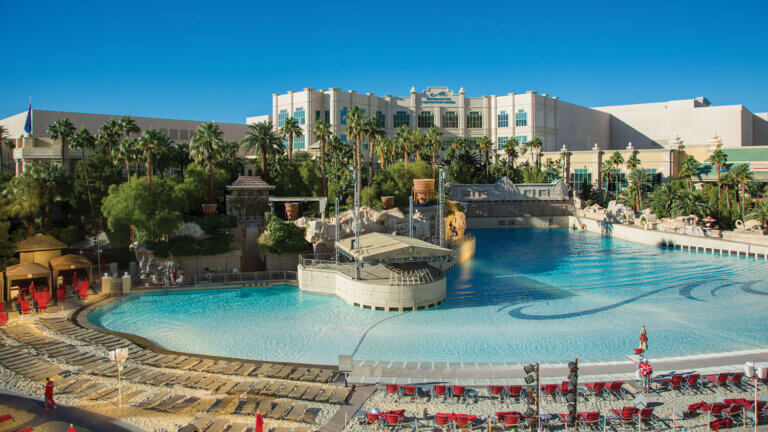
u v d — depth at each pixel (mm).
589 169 127688
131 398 26516
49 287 48625
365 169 110438
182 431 22016
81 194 70750
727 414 24109
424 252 47094
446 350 35938
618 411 24438
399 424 24000
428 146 104875
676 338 38594
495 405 26016
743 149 116688
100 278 55031
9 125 99812
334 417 24828
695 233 82375
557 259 72562
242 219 67562
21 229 63219
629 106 172125
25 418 24344
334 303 48719
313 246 60000
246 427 23656
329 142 88938
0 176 71875
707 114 151125
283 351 36000
